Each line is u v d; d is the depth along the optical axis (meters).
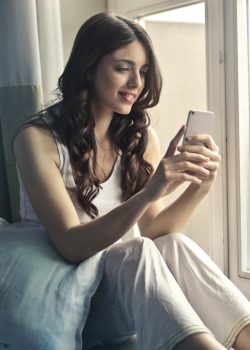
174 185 1.18
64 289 1.05
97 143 1.33
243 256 1.53
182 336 0.92
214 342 0.91
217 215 1.54
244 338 1.03
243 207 1.50
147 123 1.38
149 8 1.65
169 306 0.96
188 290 1.10
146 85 1.29
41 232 1.19
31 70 1.56
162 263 1.06
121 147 1.35
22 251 1.10
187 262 1.13
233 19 1.43
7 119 1.59
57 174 1.18
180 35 1.65
